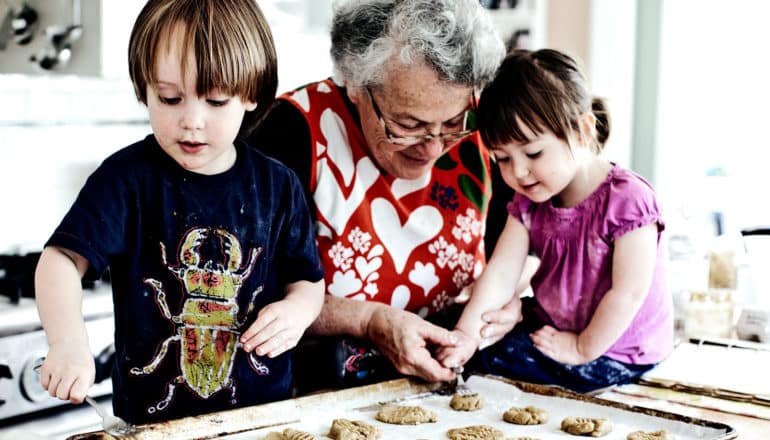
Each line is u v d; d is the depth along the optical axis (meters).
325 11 2.85
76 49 2.45
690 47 3.13
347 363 1.51
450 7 1.32
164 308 1.25
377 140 1.47
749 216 2.96
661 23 3.11
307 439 1.15
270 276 1.32
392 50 1.31
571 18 3.16
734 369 1.51
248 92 1.17
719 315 1.78
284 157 1.52
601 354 1.45
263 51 1.18
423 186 1.60
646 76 3.17
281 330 1.26
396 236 1.57
